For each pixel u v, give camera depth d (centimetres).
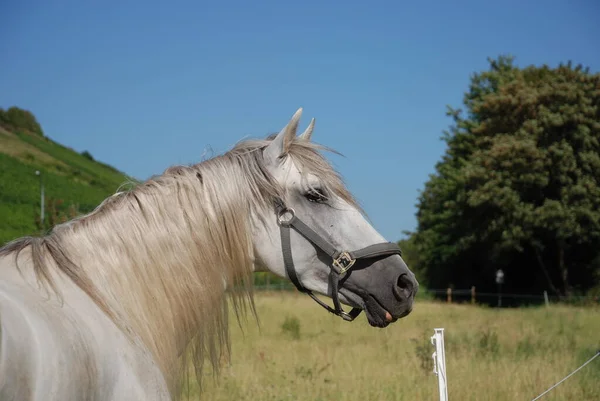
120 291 256
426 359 791
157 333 261
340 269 296
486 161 3209
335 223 300
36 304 212
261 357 823
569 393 643
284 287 2641
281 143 297
